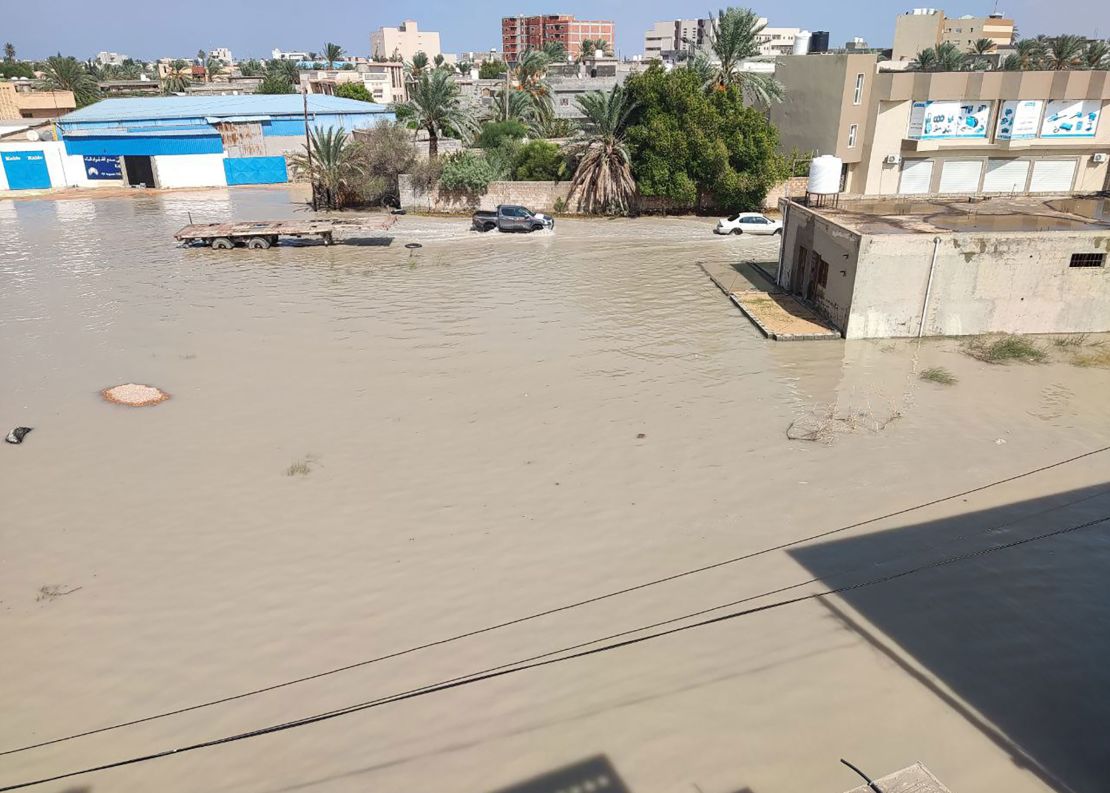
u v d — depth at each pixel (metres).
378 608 10.22
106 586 10.75
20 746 8.15
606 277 28.16
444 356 19.73
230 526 12.21
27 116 69.44
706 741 8.02
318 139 43.34
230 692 8.83
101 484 13.51
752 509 12.52
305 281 27.61
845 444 14.73
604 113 40.34
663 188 40.81
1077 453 14.27
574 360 19.36
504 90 63.88
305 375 18.53
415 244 34.22
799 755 7.82
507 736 8.13
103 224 39.19
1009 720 8.27
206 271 29.23
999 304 20.89
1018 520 12.13
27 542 11.80
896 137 40.88
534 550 11.48
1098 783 7.50
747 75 42.41
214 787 7.61
